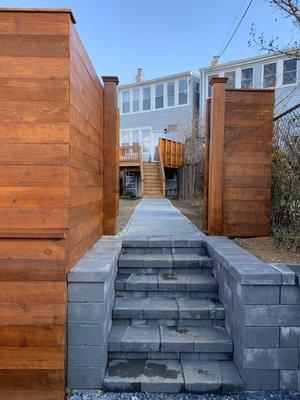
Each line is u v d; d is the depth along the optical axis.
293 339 2.27
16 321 2.15
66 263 2.18
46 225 2.15
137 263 3.39
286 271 2.32
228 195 4.07
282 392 2.27
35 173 2.14
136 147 15.21
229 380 2.29
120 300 3.01
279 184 4.06
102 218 4.02
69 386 2.26
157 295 3.10
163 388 2.27
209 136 4.27
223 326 2.81
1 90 2.11
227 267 2.68
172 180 16.59
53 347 2.17
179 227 4.87
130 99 19.44
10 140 2.13
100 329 2.26
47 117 2.12
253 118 4.05
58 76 2.11
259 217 4.07
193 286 3.08
